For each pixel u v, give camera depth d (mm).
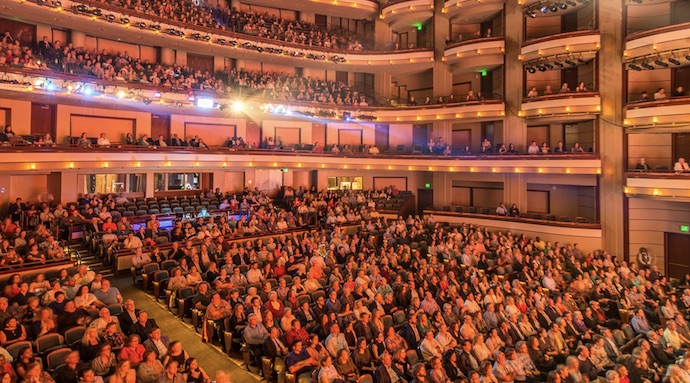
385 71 28734
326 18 29312
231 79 23969
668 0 19328
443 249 18016
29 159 15336
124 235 15211
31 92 16297
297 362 8297
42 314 8305
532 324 11695
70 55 18141
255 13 26922
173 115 23672
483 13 24875
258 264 14242
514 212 22859
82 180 19672
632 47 18719
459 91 26875
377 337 9422
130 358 7625
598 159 20000
